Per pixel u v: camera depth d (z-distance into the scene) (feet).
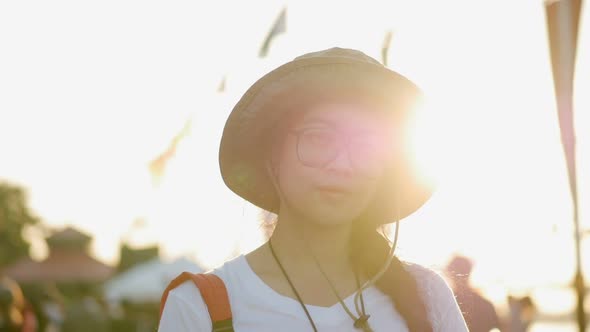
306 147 6.79
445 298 7.40
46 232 202.28
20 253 197.98
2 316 30.42
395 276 7.13
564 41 18.42
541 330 77.71
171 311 6.82
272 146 7.12
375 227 7.35
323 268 7.01
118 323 55.26
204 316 6.73
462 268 12.87
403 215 7.66
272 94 6.91
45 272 68.49
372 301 7.02
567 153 18.45
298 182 6.82
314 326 6.71
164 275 60.39
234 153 7.29
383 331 6.98
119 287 61.26
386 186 7.38
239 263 7.02
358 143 6.78
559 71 18.53
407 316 7.06
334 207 6.79
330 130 6.78
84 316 43.11
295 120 6.95
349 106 6.85
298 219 7.04
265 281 6.91
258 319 6.73
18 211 200.23
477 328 7.93
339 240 7.07
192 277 6.82
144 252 94.17
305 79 6.81
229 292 6.84
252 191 7.48
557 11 18.47
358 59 6.98
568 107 18.24
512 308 30.58
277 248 7.05
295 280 6.91
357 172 6.77
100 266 71.10
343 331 6.77
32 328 31.53
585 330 19.92
